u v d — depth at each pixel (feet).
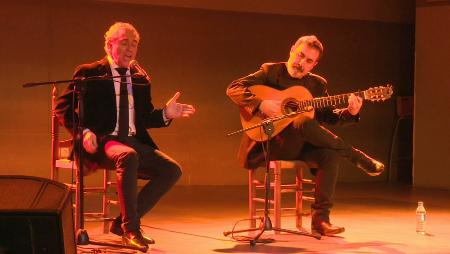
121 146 15.05
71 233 8.59
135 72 15.93
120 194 14.74
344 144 17.11
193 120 29.19
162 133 28.84
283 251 15.14
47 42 26.73
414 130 30.42
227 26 29.35
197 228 18.48
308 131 16.72
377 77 32.30
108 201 17.26
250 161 17.62
